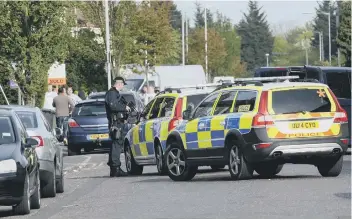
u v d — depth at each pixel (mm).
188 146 41938
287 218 26516
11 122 32312
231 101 40344
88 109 69750
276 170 42531
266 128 38406
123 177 47000
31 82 81312
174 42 134125
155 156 46938
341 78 58625
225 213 28234
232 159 39781
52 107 83375
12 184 30141
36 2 79938
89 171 53656
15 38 80062
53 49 81625
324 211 27828
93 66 121750
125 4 119062
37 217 29922
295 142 38531
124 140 50281
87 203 33406
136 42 123688
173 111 45531
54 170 37156
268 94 38750
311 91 39156
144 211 29719
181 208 30078
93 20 118625
